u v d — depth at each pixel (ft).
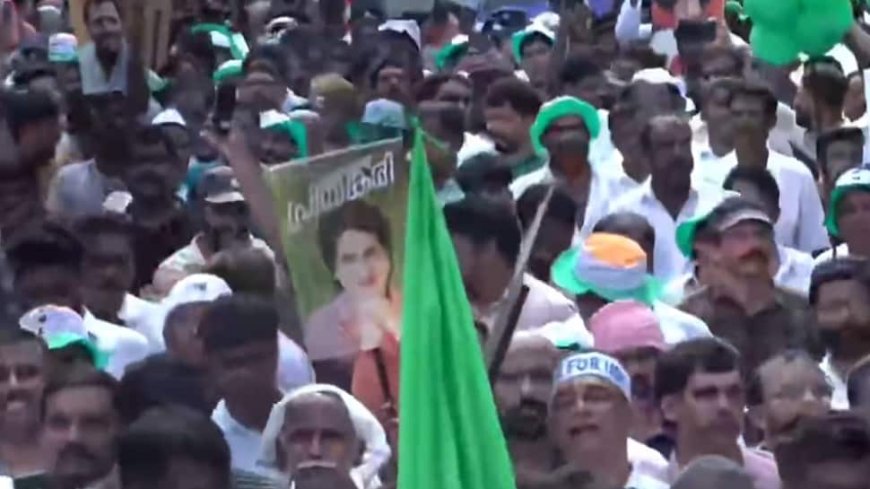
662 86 73.05
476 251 51.08
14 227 62.03
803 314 54.34
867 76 72.74
